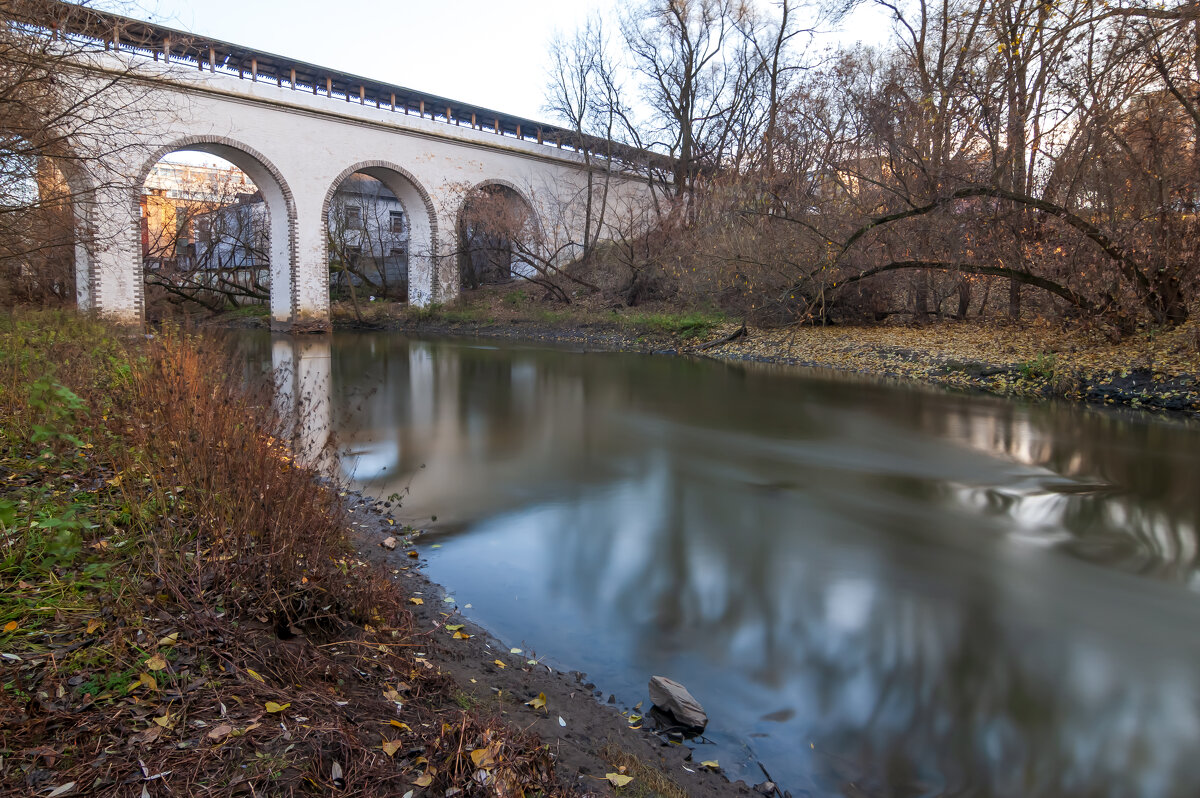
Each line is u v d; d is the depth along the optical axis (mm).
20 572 3326
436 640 4160
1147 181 14617
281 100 29719
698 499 7801
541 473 8742
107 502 4348
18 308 15078
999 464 9445
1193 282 14992
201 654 2906
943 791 3221
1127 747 3590
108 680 2602
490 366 20297
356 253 42594
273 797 2150
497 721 2984
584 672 4156
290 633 3410
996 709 3889
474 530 6598
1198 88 13406
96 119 8156
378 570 4852
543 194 39969
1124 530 6934
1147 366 14195
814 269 20266
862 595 5387
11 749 2184
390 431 10961
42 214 9070
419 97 35344
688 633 4699
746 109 32688
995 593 5465
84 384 7129
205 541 3896
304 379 16406
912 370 17922
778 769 3336
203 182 43875
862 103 19531
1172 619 5082
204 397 5777
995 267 16938
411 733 2758
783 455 9930
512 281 40750
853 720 3756
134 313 25188
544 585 5406
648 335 26859
